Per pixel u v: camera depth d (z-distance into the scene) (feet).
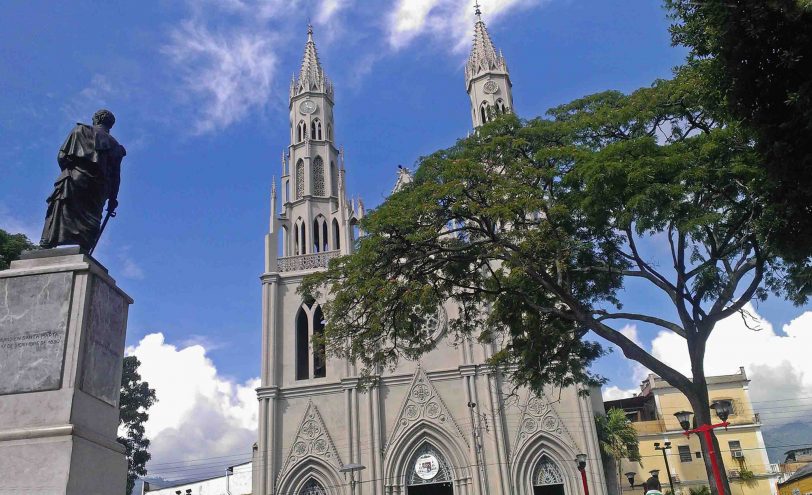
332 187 162.30
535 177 67.67
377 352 71.92
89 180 34.01
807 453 189.47
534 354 72.69
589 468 122.93
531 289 72.54
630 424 149.07
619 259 71.20
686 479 169.07
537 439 125.90
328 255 148.05
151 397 174.70
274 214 152.56
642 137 59.21
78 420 28.60
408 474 127.03
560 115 76.59
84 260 31.65
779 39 31.30
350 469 115.03
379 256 68.74
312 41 180.86
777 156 33.30
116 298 33.14
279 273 145.69
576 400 127.75
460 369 131.23
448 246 72.02
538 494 124.88
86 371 29.81
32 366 29.09
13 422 28.12
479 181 67.10
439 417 129.08
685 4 41.68
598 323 64.75
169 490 214.07
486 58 173.27
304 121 167.73
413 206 66.90
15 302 30.30
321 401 133.28
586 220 65.05
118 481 30.07
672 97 63.16
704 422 59.11
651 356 62.59
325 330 70.33
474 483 122.93
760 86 32.91
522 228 68.95
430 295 65.87
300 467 128.36
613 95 75.66
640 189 55.47
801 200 35.06
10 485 26.43
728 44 32.81
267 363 135.95
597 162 57.82
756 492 166.20
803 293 58.34
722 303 61.41
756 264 58.13
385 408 131.23
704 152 53.62
